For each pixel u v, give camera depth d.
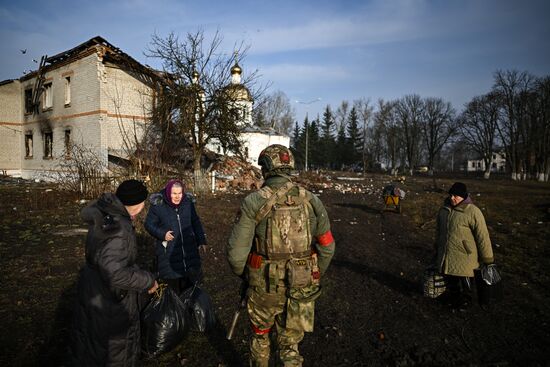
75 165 12.93
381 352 3.34
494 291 3.88
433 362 3.17
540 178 42.59
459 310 4.27
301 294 2.29
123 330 2.23
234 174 21.83
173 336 2.81
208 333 3.61
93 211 2.17
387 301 4.54
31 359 3.04
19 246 6.79
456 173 66.19
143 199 2.36
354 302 4.49
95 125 20.17
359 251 7.05
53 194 12.34
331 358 3.22
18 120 26.77
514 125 45.09
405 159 70.75
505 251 7.12
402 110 62.34
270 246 2.30
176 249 3.67
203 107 17.91
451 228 4.10
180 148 16.42
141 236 7.52
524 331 3.77
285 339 2.35
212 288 4.87
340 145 69.50
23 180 22.14
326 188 22.95
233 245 2.29
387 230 9.38
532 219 11.47
